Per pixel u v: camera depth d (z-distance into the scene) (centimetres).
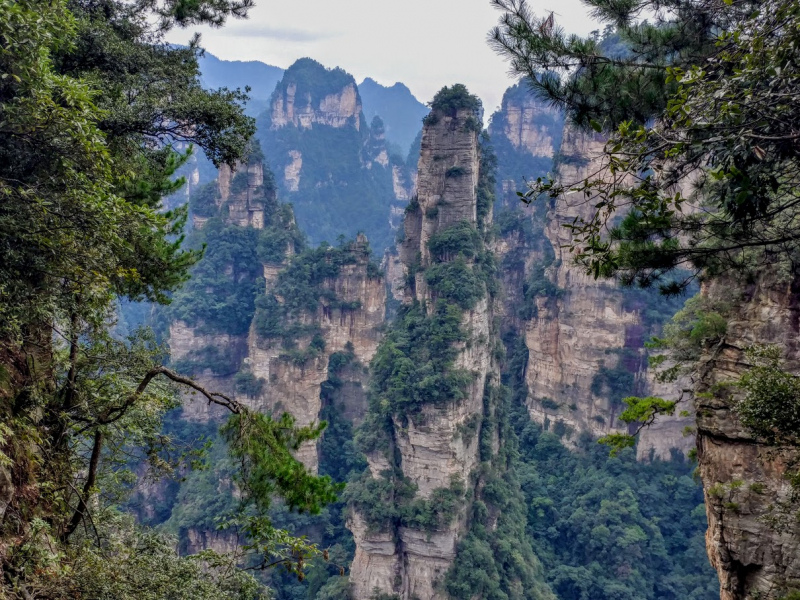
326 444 8038
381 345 6750
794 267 1521
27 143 1285
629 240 1335
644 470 7875
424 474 5759
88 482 1456
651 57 1589
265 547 1402
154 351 1675
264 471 1265
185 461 1712
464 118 6606
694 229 1309
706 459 1572
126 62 1850
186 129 1852
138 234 1538
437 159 6694
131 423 1590
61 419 1410
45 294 1307
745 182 1088
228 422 1332
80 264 1293
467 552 5634
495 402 6675
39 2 1234
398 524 5712
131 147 1805
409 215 7125
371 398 6381
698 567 6838
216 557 1445
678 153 1126
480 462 6272
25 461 1229
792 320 1575
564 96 1587
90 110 1311
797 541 1362
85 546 1281
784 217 1399
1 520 1055
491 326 6775
